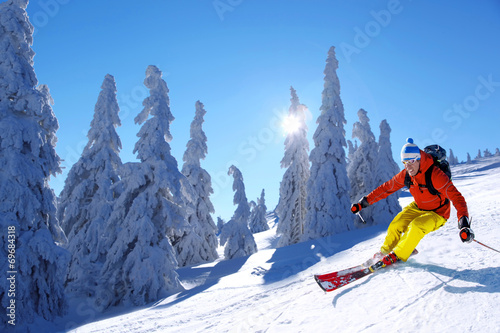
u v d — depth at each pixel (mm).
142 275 14125
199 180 28188
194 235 24875
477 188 28578
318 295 3264
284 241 26219
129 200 16547
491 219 5547
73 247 18609
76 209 19625
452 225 5711
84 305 14766
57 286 12148
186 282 16828
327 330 2357
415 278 2832
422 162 3201
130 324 6023
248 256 20016
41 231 11859
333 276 3311
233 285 10906
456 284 2471
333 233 20859
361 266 3479
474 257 3129
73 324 11938
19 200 11250
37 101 12195
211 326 3885
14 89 12078
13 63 12242
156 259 14695
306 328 2512
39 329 10758
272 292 5211
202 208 27078
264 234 41844
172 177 16250
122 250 15055
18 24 12633
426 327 1988
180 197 16312
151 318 6316
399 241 3449
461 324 1897
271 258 17750
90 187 20094
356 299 2758
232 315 4246
